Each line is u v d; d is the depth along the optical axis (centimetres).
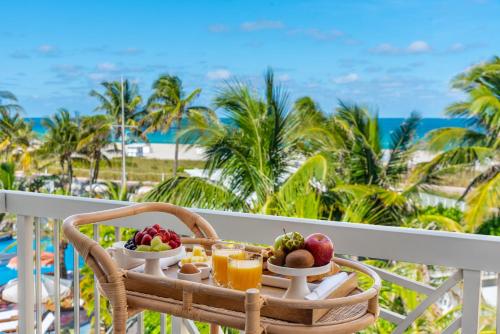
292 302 125
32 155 1978
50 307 1405
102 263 142
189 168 1953
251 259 148
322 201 1095
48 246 1503
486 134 1245
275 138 1002
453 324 166
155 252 147
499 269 157
